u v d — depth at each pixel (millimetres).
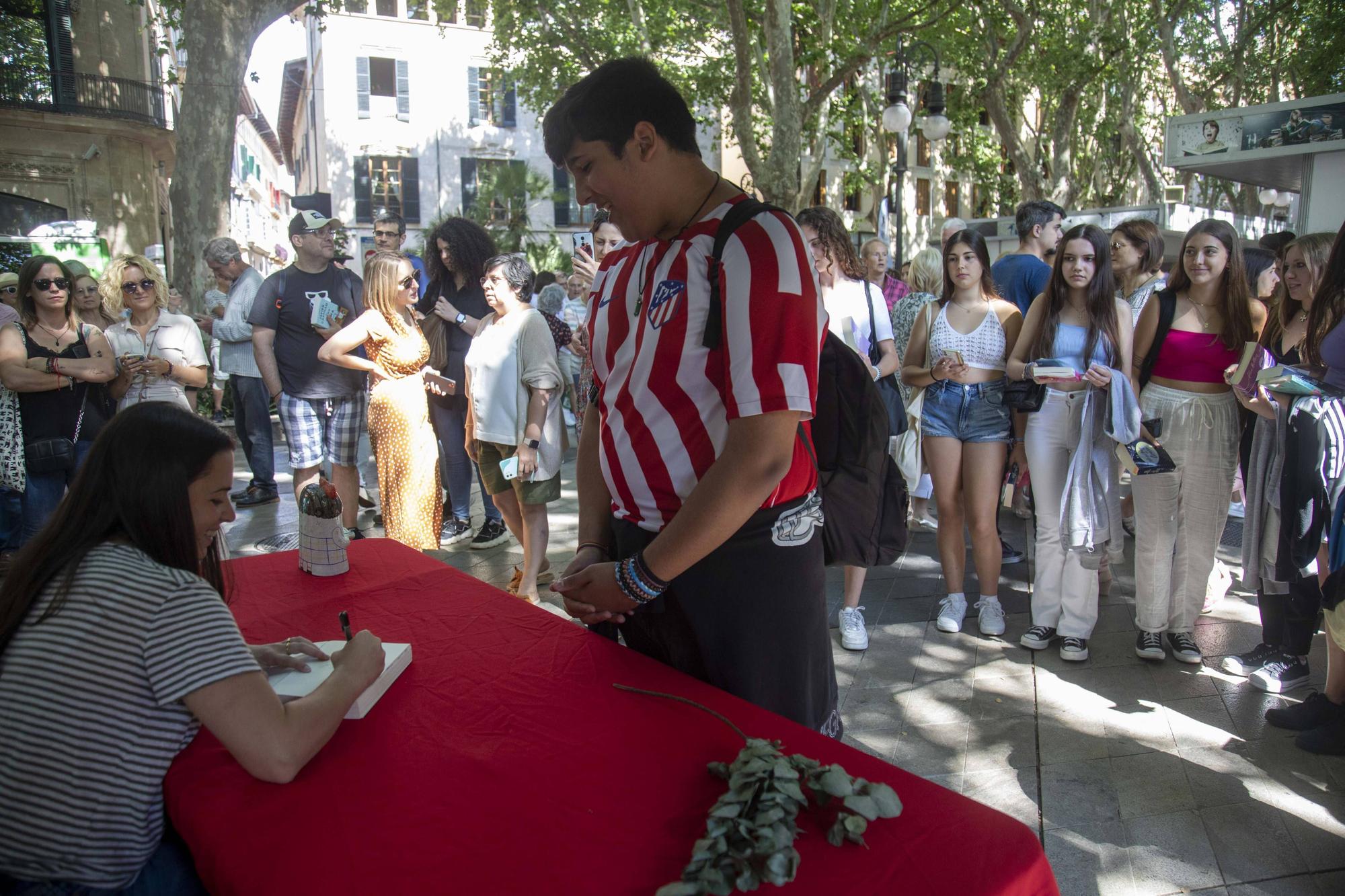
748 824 1212
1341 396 2820
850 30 17562
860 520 2100
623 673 1864
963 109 23594
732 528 1586
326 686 1689
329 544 2633
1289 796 2717
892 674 3662
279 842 1374
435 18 29688
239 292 6441
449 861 1307
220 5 12469
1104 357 3521
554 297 7254
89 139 19188
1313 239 3258
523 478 4055
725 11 17906
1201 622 4074
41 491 4547
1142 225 4945
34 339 4461
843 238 3941
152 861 1632
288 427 5098
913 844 1290
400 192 30359
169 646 1537
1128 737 3084
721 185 1715
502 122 30859
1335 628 2848
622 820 1385
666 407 1691
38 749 1527
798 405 1535
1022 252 5090
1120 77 20859
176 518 1652
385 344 4207
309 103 35375
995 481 3896
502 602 2373
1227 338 3475
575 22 18266
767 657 1812
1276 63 23594
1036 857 1273
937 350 3885
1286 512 2947
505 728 1675
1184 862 2420
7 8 18375
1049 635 3877
